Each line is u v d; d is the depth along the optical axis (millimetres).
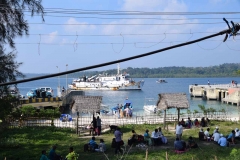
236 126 29906
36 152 19797
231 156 16797
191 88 84938
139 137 21594
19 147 21359
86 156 18672
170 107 28141
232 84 77938
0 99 20969
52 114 33844
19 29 19172
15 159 17938
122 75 109062
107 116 41094
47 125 30594
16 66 22266
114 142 20828
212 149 19328
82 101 27000
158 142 21578
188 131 27344
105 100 78500
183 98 29000
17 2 18750
